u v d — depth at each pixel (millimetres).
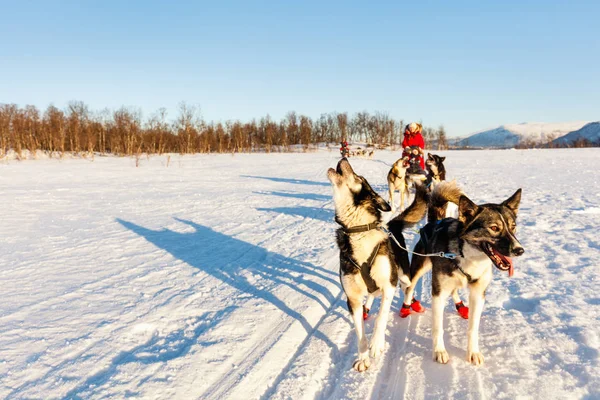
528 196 14102
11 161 40812
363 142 94375
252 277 6656
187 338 4625
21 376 3877
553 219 10227
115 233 9844
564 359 3875
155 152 61469
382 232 4242
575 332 4348
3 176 23906
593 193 14406
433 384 3701
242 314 5230
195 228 10422
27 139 51312
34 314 5246
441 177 11477
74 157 49031
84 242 8969
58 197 15680
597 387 3422
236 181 22203
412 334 4680
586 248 7527
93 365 4066
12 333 4727
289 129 85875
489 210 3900
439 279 4145
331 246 8477
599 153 41531
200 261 7574
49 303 5602
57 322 5012
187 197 15977
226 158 47656
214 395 3607
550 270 6438
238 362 4121
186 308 5445
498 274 6395
